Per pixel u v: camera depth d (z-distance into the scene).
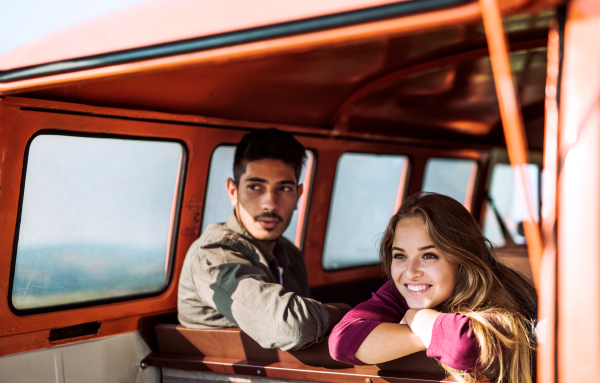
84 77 1.57
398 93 3.21
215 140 2.83
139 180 2.57
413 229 1.83
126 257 2.55
